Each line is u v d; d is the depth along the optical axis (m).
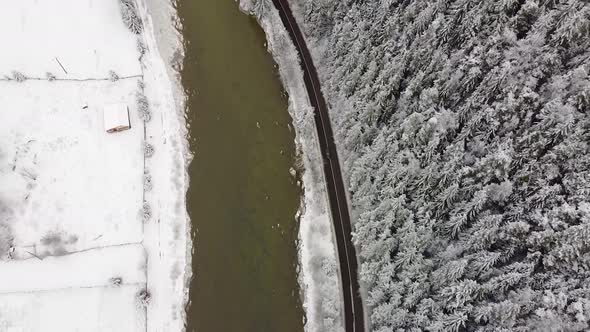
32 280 50.78
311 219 55.97
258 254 54.72
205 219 55.97
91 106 59.66
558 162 41.62
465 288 40.97
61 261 51.84
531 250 41.44
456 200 45.69
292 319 51.97
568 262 39.00
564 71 43.44
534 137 42.19
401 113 50.91
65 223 53.62
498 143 44.31
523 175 42.69
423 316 43.78
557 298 37.84
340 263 53.50
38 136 57.44
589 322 36.59
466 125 46.16
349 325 50.50
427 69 49.12
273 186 58.28
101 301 50.44
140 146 58.19
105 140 58.03
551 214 40.69
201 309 51.97
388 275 46.81
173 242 54.00
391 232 49.38
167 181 56.88
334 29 58.81
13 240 52.22
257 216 56.53
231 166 58.97
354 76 55.62
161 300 51.44
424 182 46.72
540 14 44.69
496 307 39.38
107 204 54.94
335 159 58.66
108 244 53.06
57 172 55.91
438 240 46.41
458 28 48.00
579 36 42.03
